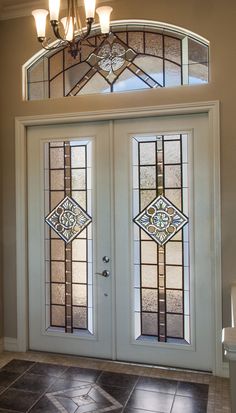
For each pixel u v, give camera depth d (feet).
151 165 10.12
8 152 11.11
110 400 8.30
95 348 10.61
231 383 5.11
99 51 10.57
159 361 10.04
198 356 9.73
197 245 9.73
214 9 9.45
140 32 10.30
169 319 10.00
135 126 10.22
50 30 10.63
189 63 9.86
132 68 10.30
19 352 11.05
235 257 9.29
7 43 11.08
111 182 10.41
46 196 11.03
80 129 10.68
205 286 9.68
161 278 10.04
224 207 9.36
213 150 9.41
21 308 11.07
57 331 10.94
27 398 8.39
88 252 10.66
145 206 10.18
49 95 10.92
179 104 9.64
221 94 9.36
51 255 11.01
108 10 6.71
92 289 10.62
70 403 8.18
